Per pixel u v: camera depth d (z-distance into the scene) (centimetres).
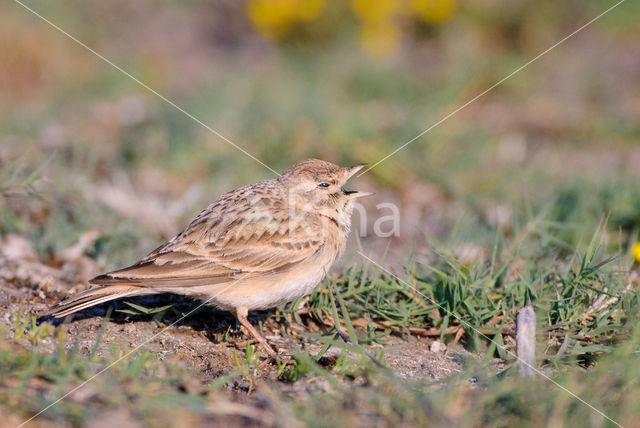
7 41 3312
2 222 1641
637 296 1293
